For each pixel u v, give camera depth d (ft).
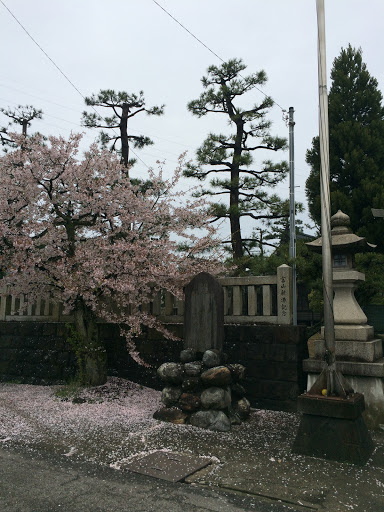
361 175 32.73
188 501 11.27
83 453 15.19
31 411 21.31
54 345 29.53
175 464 13.99
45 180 24.62
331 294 16.16
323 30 17.48
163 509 10.77
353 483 12.53
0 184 23.88
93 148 26.50
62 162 24.44
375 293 25.75
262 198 47.85
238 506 11.01
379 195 30.66
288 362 21.24
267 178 48.14
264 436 17.39
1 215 24.00
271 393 21.53
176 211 27.25
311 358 20.77
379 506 11.02
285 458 14.74
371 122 34.73
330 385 15.53
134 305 25.79
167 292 26.32
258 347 22.21
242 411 19.85
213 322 21.13
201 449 15.70
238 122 48.01
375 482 12.62
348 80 36.40
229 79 48.52
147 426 18.88
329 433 14.89
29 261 22.68
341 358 19.77
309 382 20.44
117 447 15.90
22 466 13.79
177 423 19.30
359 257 26.58
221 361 20.70
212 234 27.84
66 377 28.19
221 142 47.80
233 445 16.21
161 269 23.62
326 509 10.85
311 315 44.06
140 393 24.43
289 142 38.22
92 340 25.57
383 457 14.93
